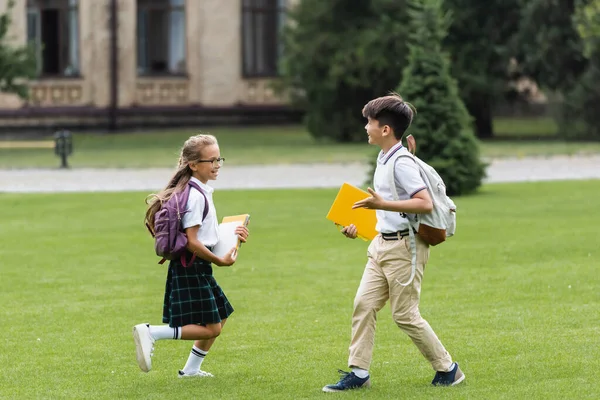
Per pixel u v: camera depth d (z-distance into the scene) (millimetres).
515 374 17328
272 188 51562
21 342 20656
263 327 21672
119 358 19281
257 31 105500
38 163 67438
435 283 26172
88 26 98500
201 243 16516
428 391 16328
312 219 39719
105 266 29938
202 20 102938
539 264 28688
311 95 86562
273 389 16797
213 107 103125
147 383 17375
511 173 57656
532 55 80500
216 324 16938
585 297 24031
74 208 44156
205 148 16641
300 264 29781
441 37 48281
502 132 92938
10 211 43312
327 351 19469
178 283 16719
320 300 24562
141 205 45062
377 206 15672
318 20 85750
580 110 81062
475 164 47188
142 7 101188
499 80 83375
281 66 89500
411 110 16219
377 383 16984
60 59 98875
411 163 16016
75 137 92750
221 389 16859
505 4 81625
